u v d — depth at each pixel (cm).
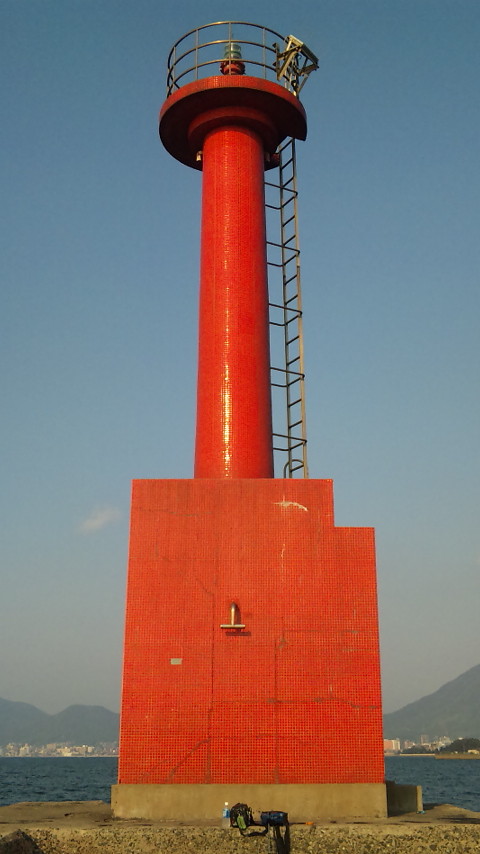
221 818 1895
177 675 1997
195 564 2083
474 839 1748
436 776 12469
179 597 2055
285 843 1742
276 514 2134
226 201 2498
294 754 1956
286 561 2097
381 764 1964
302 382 2591
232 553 2097
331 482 2172
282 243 2798
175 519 2114
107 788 8000
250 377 2331
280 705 1991
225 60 2609
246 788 1920
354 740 1978
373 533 2141
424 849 1739
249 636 2034
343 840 1745
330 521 2139
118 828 1739
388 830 1758
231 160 2542
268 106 2569
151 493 2131
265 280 2491
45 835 1722
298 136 2734
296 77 2803
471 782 10225
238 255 2444
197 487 2142
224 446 2259
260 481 2159
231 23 2683
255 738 1962
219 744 1955
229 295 2400
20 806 2280
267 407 2352
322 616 2061
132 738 1950
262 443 2292
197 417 2350
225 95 2514
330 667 2025
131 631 2025
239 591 2067
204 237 2522
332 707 1997
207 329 2400
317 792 1928
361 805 1927
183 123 2642
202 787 1917
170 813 1898
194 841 1723
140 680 1991
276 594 2070
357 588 2091
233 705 1983
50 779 10575
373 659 2039
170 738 1953
